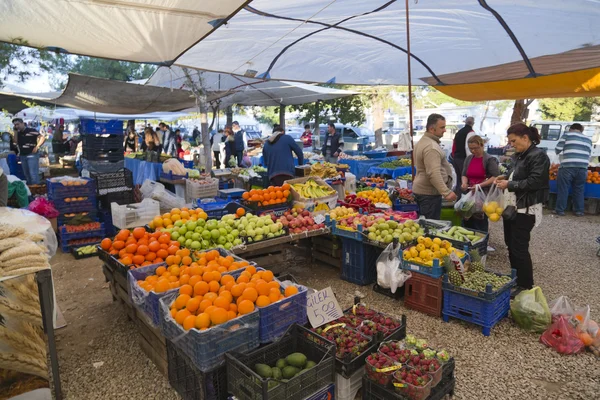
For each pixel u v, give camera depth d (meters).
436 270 4.19
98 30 4.24
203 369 2.57
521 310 3.98
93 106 11.40
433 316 4.30
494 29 6.02
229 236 4.50
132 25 4.12
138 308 3.29
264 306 2.84
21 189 7.19
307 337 2.90
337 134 12.91
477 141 6.03
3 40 4.52
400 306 4.57
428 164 4.98
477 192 5.09
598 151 17.28
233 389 2.56
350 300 4.74
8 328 2.53
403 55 7.62
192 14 3.84
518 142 4.46
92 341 3.87
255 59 7.61
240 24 5.75
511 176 4.66
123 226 6.14
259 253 5.11
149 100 11.02
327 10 5.33
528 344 3.77
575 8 4.83
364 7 5.29
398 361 2.82
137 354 3.65
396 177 10.63
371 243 4.92
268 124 36.88
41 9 3.71
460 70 8.16
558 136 17.58
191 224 4.29
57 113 19.06
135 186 8.00
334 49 7.30
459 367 3.43
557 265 5.95
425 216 5.38
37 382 2.66
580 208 9.29
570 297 4.82
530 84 8.10
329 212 5.98
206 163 11.41
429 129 5.12
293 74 8.65
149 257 3.79
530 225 4.53
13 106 16.11
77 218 6.76
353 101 17.34
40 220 3.84
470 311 4.00
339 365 2.84
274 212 5.80
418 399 2.59
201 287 2.99
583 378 3.29
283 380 2.47
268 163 7.94
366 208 6.42
